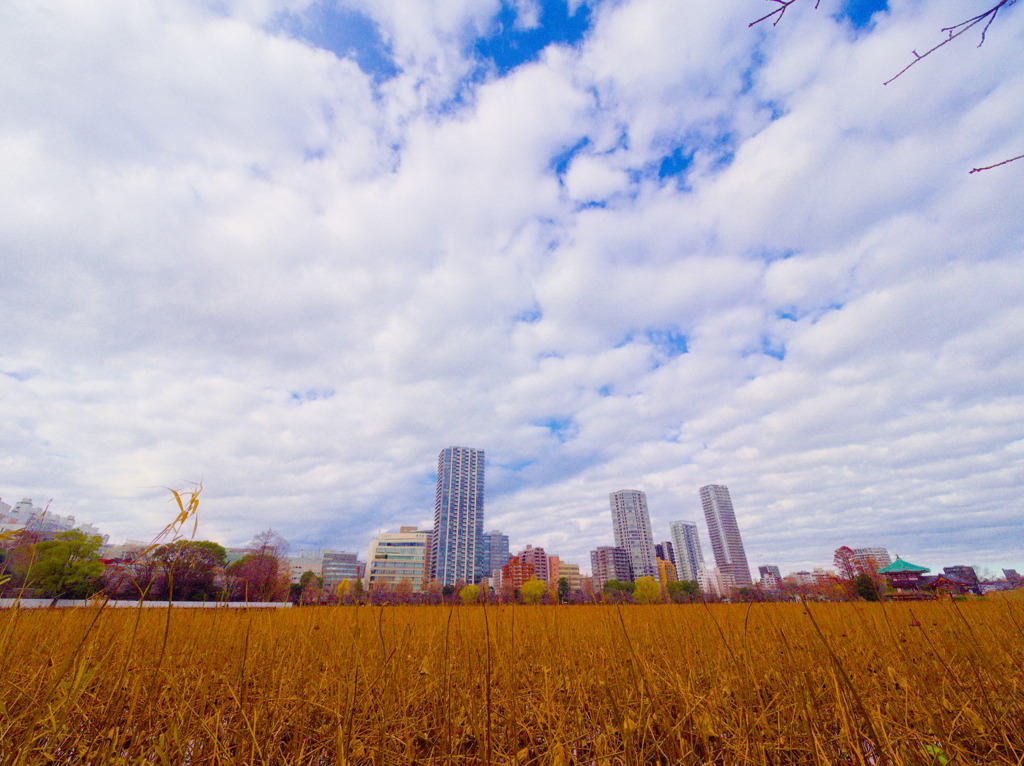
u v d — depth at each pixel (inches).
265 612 237.0
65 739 83.3
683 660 158.1
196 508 73.8
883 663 141.2
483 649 167.9
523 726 105.1
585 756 96.2
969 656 122.0
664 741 95.7
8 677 104.8
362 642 159.5
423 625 217.9
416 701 122.4
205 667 141.1
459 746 102.7
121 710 94.6
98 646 106.9
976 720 91.4
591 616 280.5
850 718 74.5
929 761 75.7
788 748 86.0
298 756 93.2
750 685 112.3
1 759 72.7
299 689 131.2
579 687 120.6
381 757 86.5
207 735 93.4
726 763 91.0
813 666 124.7
